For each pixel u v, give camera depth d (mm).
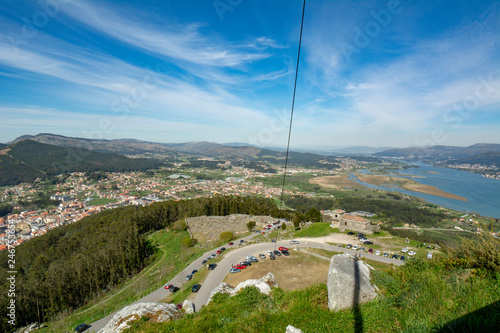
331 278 6352
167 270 36406
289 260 29141
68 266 35594
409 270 7422
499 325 3912
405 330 4453
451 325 4172
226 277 26375
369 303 5609
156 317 9219
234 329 6379
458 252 7113
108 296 33156
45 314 30125
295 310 6188
